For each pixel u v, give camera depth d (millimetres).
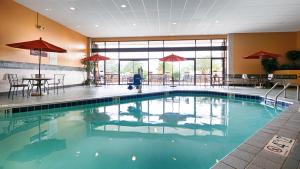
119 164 2250
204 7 8164
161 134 3361
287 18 9719
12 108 4773
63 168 2160
